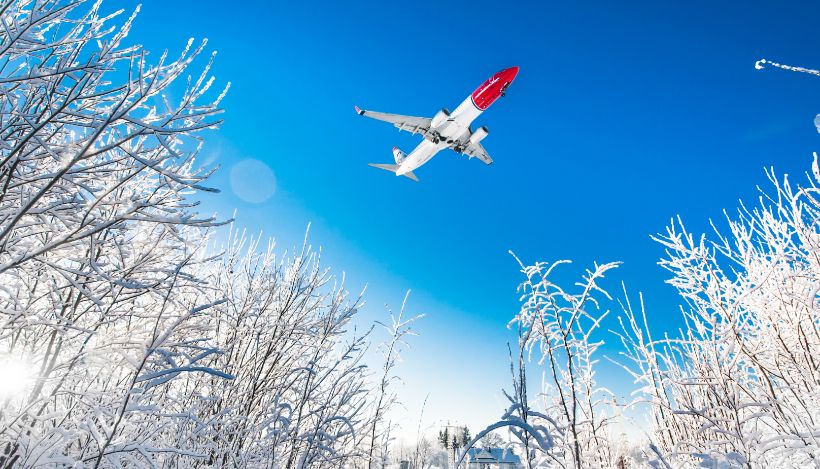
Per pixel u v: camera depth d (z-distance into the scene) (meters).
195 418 2.58
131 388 2.14
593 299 3.01
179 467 3.26
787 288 3.58
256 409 4.14
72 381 3.10
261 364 4.20
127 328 3.47
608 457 3.53
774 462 3.47
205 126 2.63
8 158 2.21
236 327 4.21
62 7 2.47
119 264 3.25
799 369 3.43
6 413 2.52
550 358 3.05
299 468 3.00
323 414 3.38
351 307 4.34
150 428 2.98
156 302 3.58
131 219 2.46
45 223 2.58
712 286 3.57
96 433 2.15
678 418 3.56
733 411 2.96
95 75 2.58
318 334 4.32
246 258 5.23
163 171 2.43
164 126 2.53
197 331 3.37
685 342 3.57
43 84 2.51
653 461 2.72
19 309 2.74
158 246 3.29
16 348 3.13
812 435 2.76
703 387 3.43
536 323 3.10
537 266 3.21
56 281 3.12
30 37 2.40
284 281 5.12
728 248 4.21
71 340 3.10
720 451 3.00
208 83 2.66
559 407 3.19
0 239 2.10
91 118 2.57
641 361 3.82
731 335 3.37
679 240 4.02
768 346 3.70
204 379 3.91
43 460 2.50
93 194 2.61
